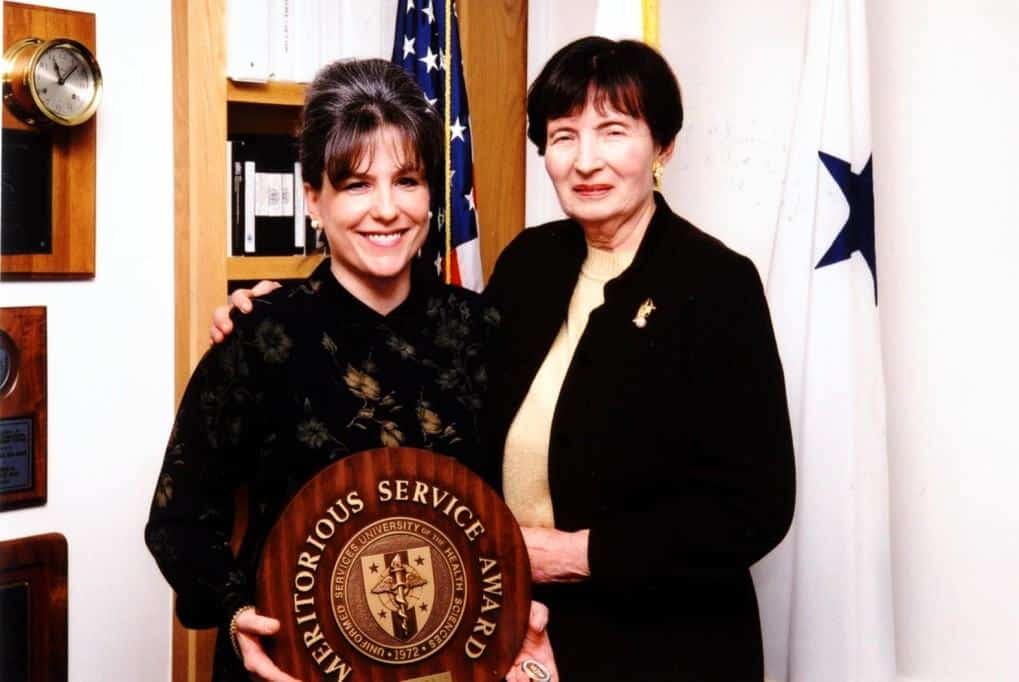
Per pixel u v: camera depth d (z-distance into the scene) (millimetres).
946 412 2434
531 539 1629
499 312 1666
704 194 2775
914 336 2463
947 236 2418
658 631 1656
